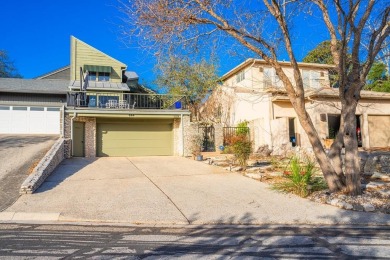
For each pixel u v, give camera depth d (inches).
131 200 313.9
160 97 784.9
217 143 754.2
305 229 232.1
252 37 327.3
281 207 290.0
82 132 693.9
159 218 256.8
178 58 358.6
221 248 191.0
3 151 558.3
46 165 419.2
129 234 219.0
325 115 737.6
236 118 924.0
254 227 237.6
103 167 521.3
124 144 731.4
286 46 322.0
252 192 351.6
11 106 938.1
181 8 312.8
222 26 324.8
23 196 319.9
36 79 1116.5
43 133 952.9
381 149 745.0
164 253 181.9
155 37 321.7
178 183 401.7
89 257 175.2
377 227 237.5
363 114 788.0
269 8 320.2
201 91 1056.8
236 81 964.0
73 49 1031.6
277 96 735.7
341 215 264.7
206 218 257.6
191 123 727.7
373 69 924.6
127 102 797.2
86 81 808.9
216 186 384.2
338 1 301.1
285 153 655.8
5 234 216.5
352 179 313.7
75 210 276.2
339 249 189.2
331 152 338.3
